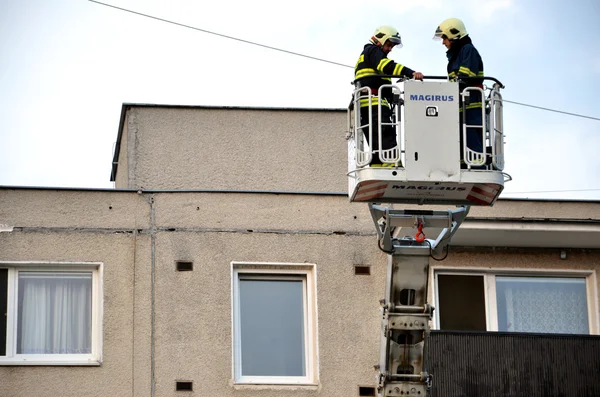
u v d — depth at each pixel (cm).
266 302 2606
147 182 2920
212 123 2969
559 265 2686
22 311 2552
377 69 2180
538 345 2588
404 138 2127
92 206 2589
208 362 2536
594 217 2669
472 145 2166
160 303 2556
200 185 2933
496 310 2666
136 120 2950
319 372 2552
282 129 2983
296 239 2614
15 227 2561
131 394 2506
